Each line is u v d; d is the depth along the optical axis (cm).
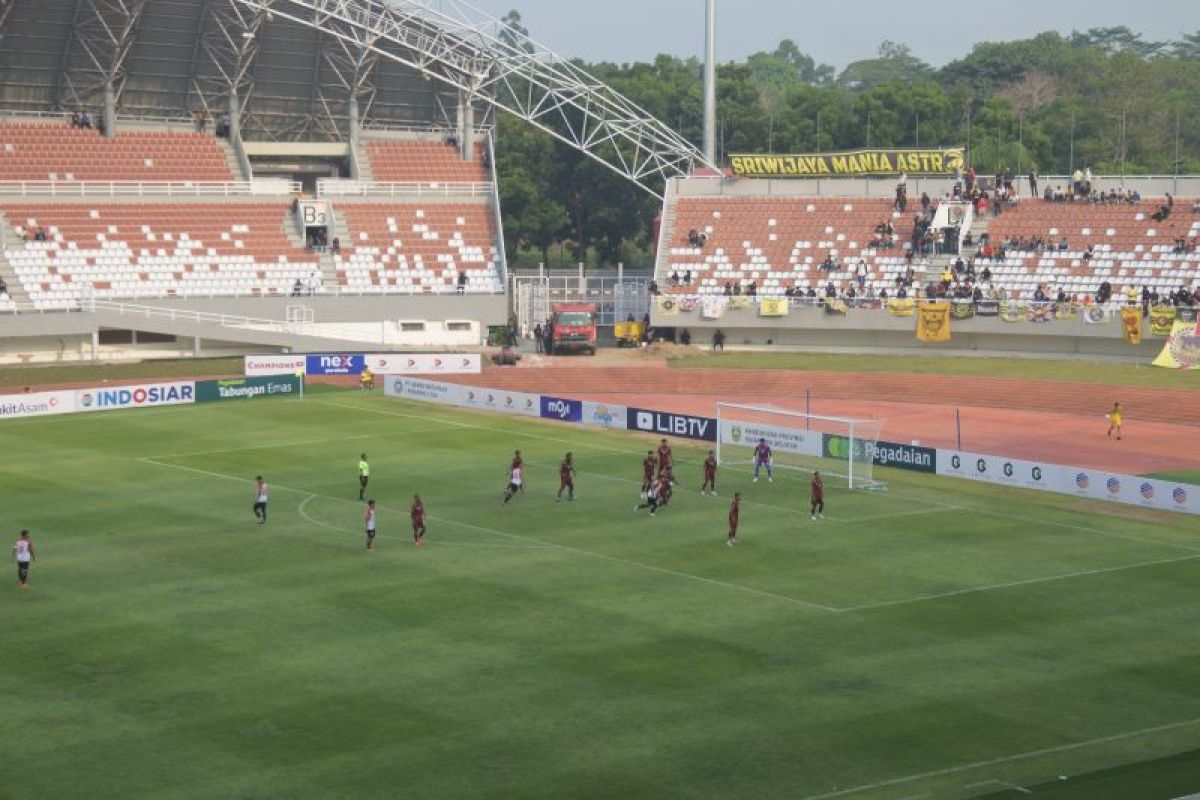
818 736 4862
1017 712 5084
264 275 14675
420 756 4688
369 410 11650
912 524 7912
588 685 5341
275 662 5588
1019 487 8900
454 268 15312
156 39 15000
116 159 15075
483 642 5838
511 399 11625
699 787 4462
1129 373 12950
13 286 13700
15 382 12650
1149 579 6794
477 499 8494
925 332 14150
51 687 5309
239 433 10600
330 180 15600
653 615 6212
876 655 5684
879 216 15388
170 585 6656
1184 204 14512
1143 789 4341
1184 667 5550
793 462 9550
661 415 10694
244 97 15712
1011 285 14350
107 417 11250
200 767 4597
